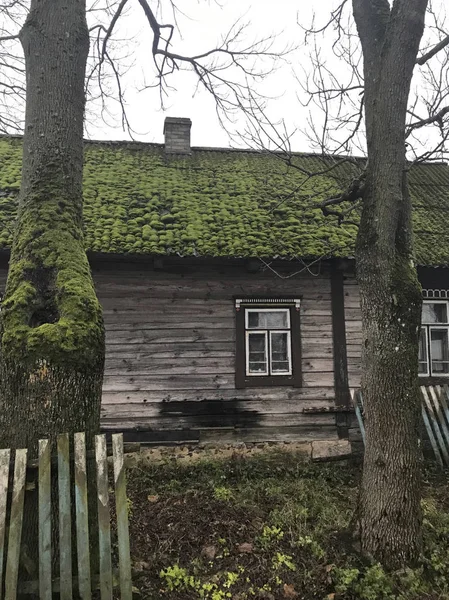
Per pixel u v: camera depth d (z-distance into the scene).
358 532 4.54
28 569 3.20
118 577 3.32
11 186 8.13
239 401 7.72
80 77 4.39
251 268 7.54
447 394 8.00
